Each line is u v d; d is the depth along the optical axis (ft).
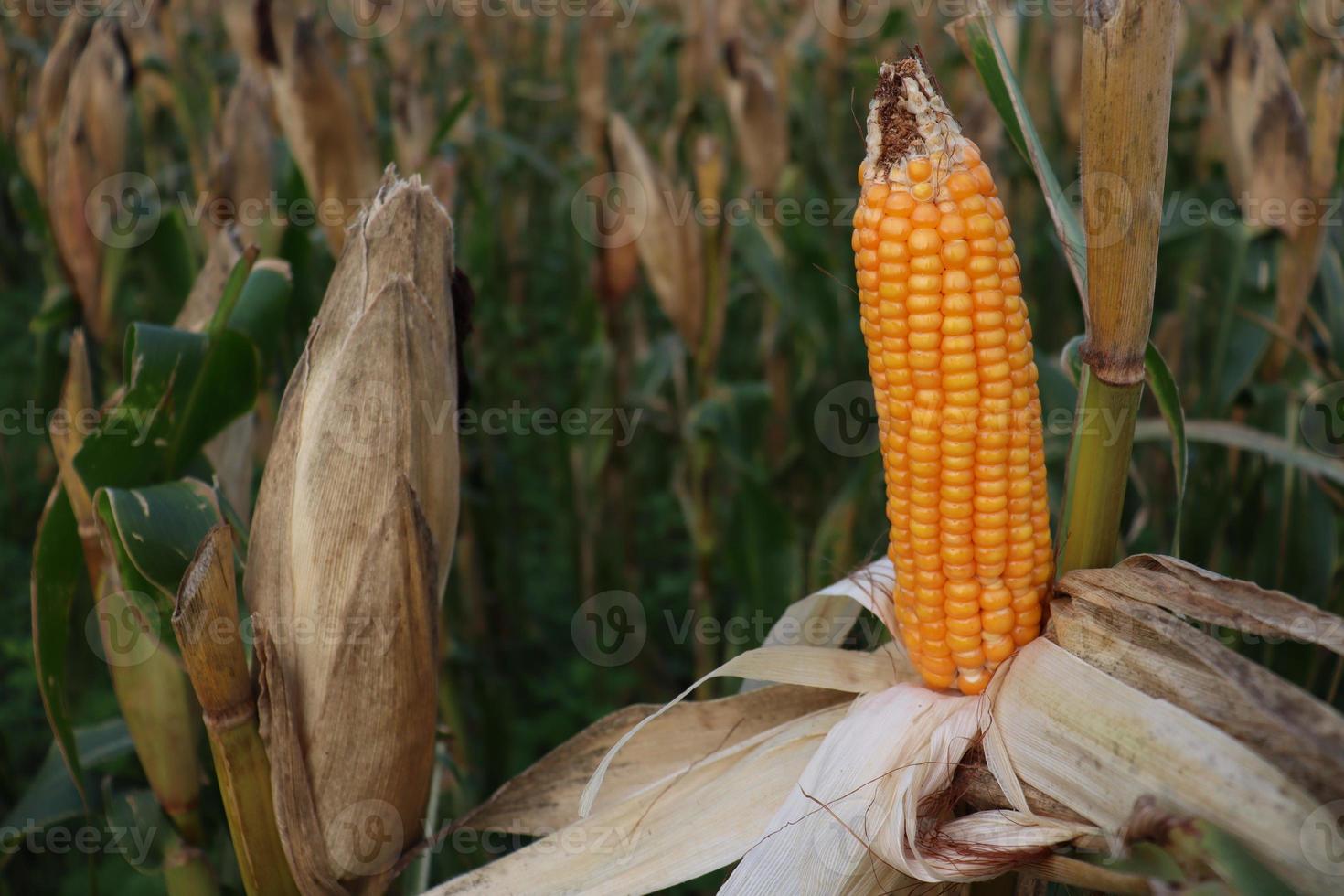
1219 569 2.91
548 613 4.07
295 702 1.96
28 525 4.03
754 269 3.47
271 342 2.24
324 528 1.93
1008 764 1.84
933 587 1.86
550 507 4.52
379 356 1.93
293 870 1.98
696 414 2.86
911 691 1.93
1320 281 2.78
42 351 3.23
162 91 4.98
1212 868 1.70
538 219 6.75
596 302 3.77
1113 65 1.71
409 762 2.00
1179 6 1.70
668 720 2.07
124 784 2.26
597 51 5.85
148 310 3.26
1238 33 2.83
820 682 1.99
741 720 2.06
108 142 3.06
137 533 1.99
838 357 3.86
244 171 3.01
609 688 3.57
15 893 2.72
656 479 4.64
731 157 4.28
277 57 2.61
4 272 6.23
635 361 4.39
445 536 2.02
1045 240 4.19
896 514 1.87
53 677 2.15
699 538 3.03
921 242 1.76
